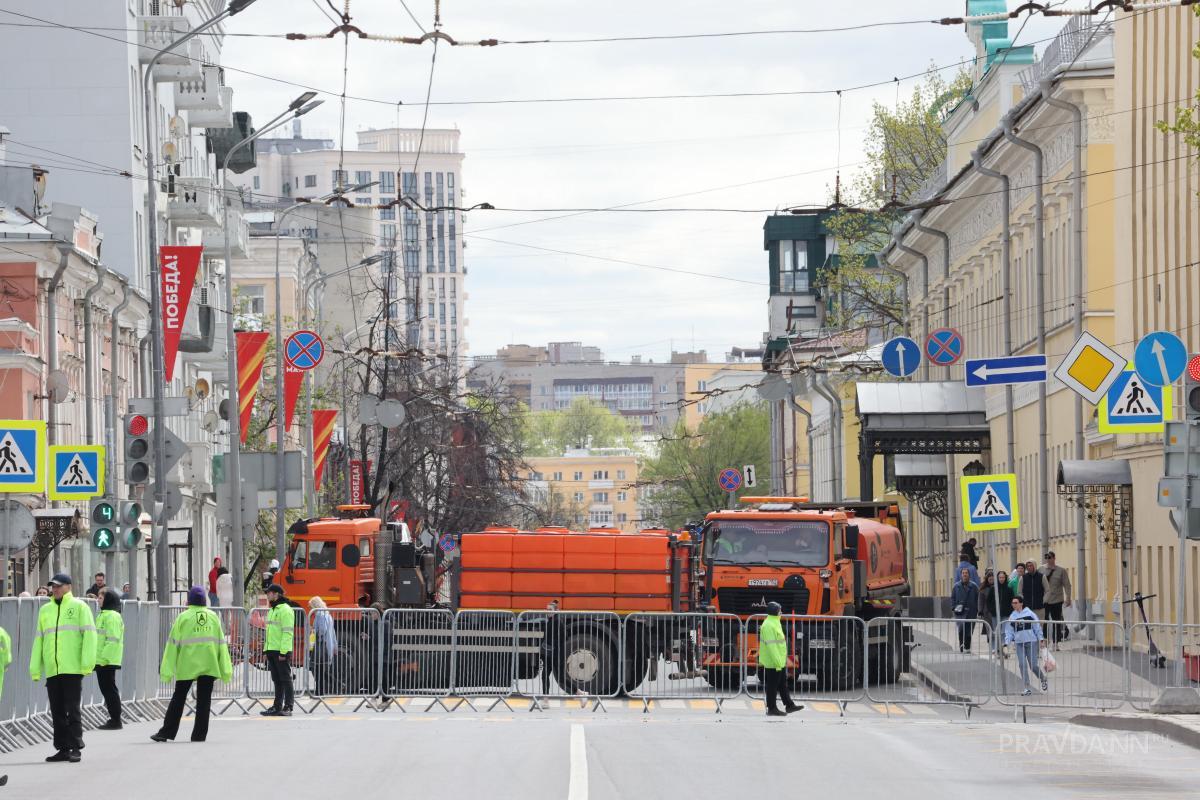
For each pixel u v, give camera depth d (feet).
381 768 119.75
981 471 368.27
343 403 446.60
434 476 490.49
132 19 376.07
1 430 159.63
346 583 231.09
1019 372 189.26
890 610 248.11
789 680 199.72
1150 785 111.45
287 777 113.91
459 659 201.98
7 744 136.98
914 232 440.45
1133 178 267.59
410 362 455.22
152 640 182.91
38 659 127.95
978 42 417.08
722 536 217.97
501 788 106.73
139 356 374.43
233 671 199.00
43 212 334.44
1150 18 258.57
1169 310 251.39
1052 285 317.63
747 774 116.88
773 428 625.82
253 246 650.84
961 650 192.24
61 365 304.09
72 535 277.23
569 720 177.88
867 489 374.84
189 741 145.89
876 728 165.68
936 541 442.91
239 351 320.70
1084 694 180.14
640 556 210.79
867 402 372.17
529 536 211.82
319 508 415.85
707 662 204.95
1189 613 233.55
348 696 199.41
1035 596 261.24
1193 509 154.40
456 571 212.64
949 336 311.06
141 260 379.55
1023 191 334.03
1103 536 278.46
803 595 215.10
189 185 403.13
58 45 368.89
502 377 547.90
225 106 453.17
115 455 314.14
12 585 270.26
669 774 116.57
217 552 476.54
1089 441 286.05
